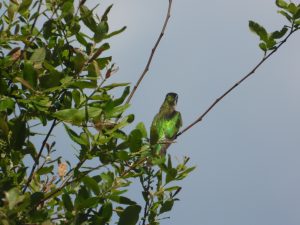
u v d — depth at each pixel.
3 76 9.86
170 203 10.58
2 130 9.59
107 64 10.09
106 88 9.59
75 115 9.39
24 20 10.66
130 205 9.48
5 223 8.09
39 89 9.39
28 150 9.86
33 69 9.37
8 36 10.15
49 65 9.55
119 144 9.66
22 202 8.70
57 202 10.09
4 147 9.70
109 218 9.42
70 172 9.71
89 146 9.51
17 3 10.38
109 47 9.65
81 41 10.26
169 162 10.22
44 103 9.60
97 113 9.42
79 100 9.80
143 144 10.05
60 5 10.34
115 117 9.51
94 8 9.70
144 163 10.10
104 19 9.73
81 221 9.22
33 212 8.99
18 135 9.67
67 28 10.38
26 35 10.09
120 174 9.80
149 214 10.52
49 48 10.55
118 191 9.80
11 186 9.27
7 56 9.87
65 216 9.22
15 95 9.85
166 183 10.51
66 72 10.15
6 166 9.66
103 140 9.50
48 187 9.95
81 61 9.66
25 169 9.60
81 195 9.37
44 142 9.69
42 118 9.75
